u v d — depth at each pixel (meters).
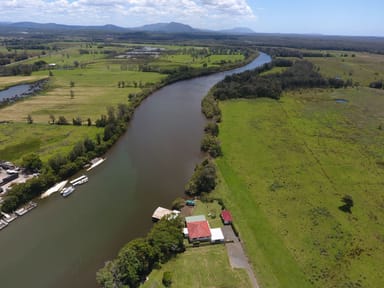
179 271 48.03
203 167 76.75
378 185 75.56
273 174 80.44
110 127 102.75
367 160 89.38
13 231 59.22
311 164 86.38
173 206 65.50
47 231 59.12
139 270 46.16
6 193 68.31
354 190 73.06
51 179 74.31
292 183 75.81
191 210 64.44
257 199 68.75
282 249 53.31
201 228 55.75
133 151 95.94
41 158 85.69
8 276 49.12
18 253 53.78
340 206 66.56
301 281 46.72
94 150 90.69
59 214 64.38
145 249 47.94
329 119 128.75
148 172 82.25
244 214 62.88
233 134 109.56
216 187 73.19
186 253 52.06
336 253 52.75
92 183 76.56
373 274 48.38
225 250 52.84
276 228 58.91
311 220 61.53
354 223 60.94
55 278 48.66
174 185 75.56
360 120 127.69
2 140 98.81
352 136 108.69
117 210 65.69
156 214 62.19
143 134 110.94
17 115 125.88
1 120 119.00
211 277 46.91
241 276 47.19
